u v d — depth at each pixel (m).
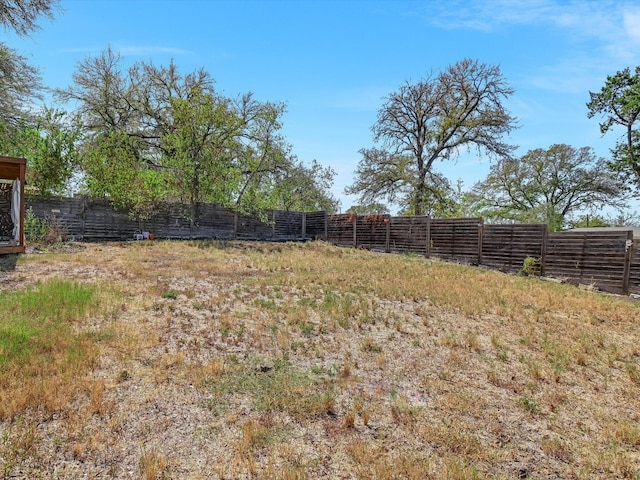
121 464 2.31
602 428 3.11
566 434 2.99
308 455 2.51
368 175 25.39
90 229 13.29
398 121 24.56
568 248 11.05
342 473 2.35
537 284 9.91
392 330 5.32
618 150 17.64
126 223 14.27
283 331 4.89
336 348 4.50
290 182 25.70
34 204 12.06
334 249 16.19
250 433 2.67
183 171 15.71
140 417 2.82
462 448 2.70
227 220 17.47
